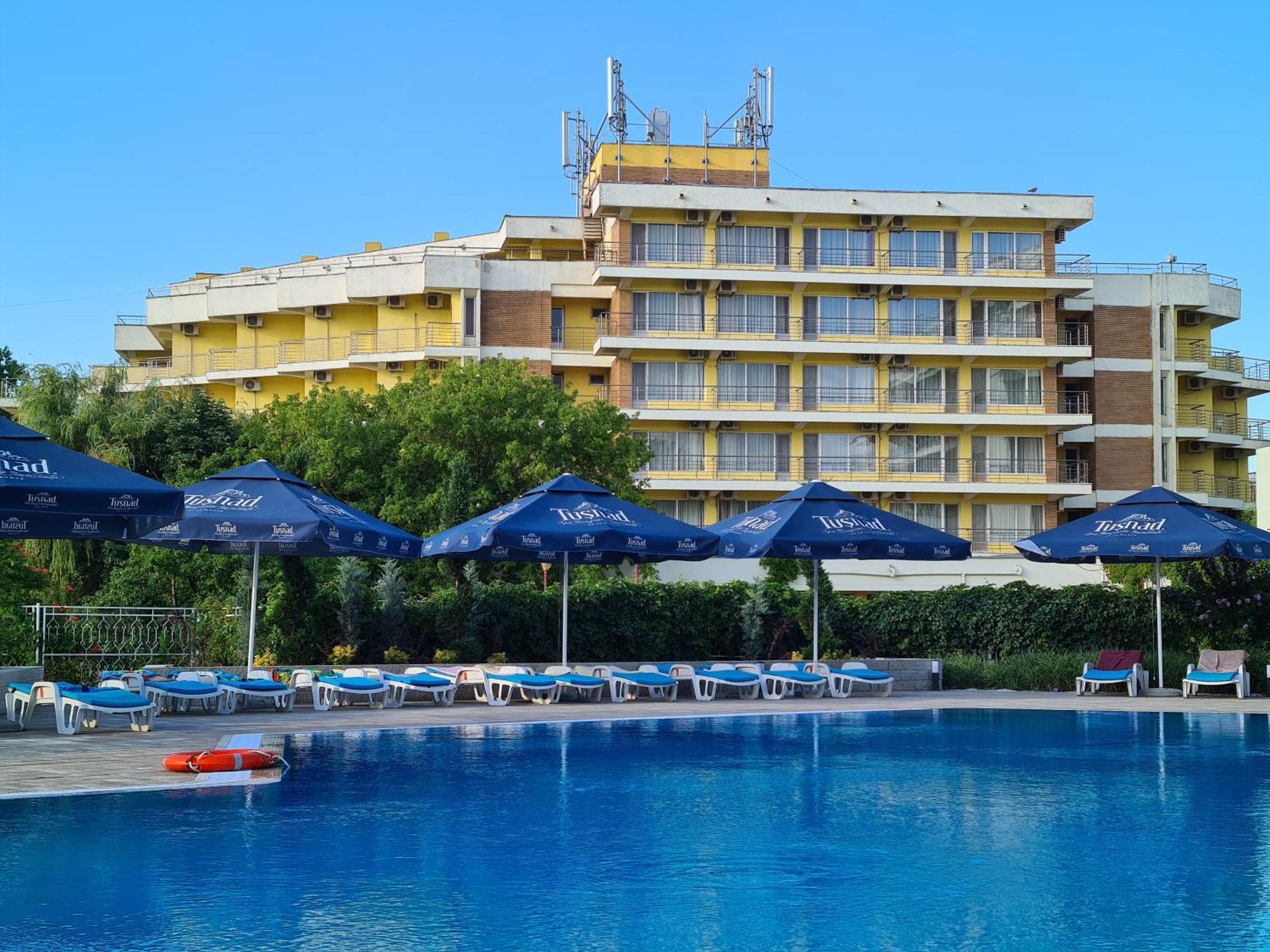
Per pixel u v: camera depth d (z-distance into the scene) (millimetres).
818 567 25156
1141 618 27562
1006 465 66000
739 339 63688
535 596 25281
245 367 70000
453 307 64438
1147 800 11531
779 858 8883
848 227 65250
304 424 45250
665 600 26359
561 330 65812
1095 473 68125
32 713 18578
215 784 11789
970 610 28016
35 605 20906
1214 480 70938
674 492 63656
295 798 11281
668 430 63906
